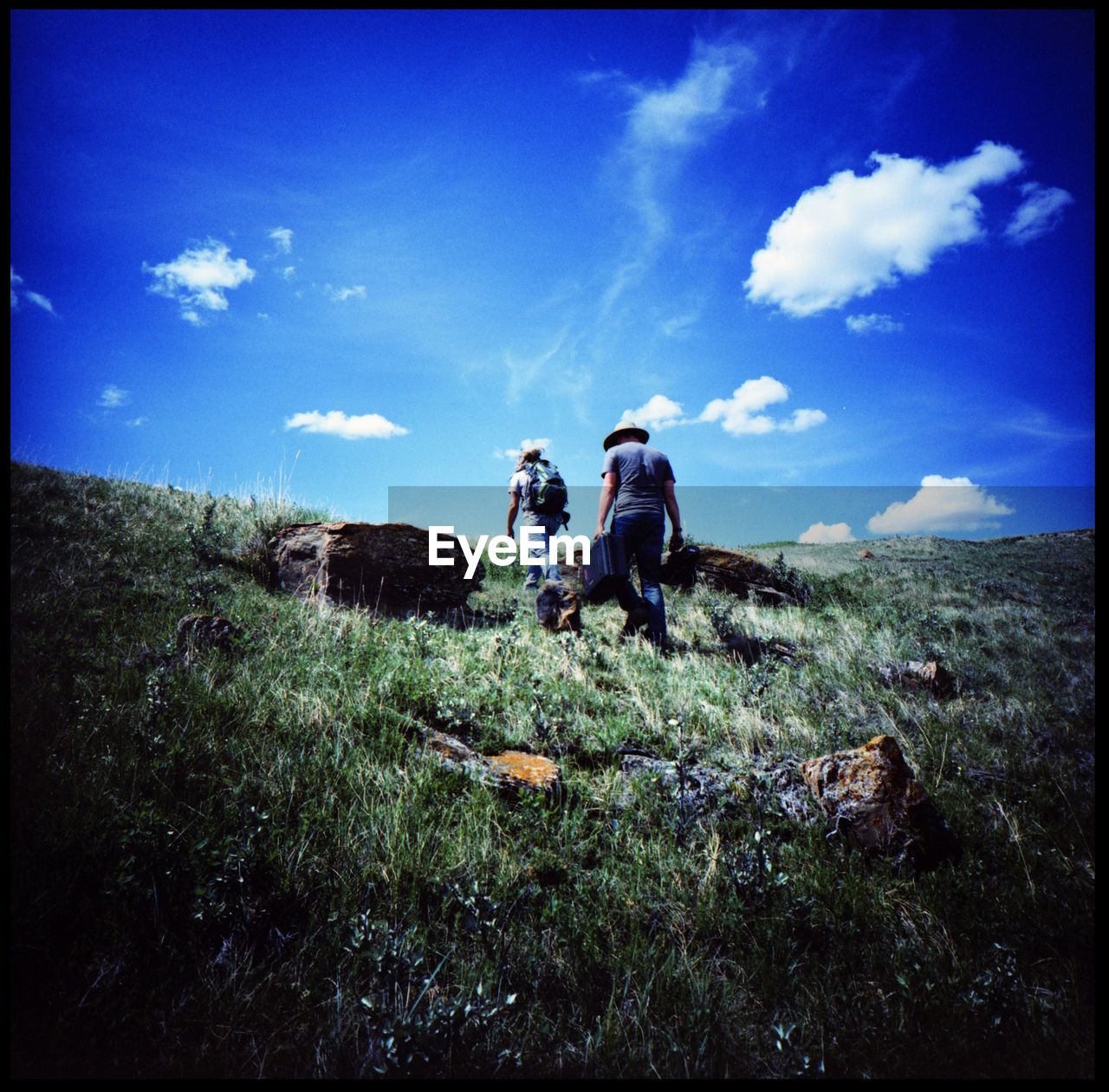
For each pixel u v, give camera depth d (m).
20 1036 1.57
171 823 2.26
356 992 1.85
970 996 1.91
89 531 5.39
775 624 6.85
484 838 2.52
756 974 2.07
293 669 3.72
